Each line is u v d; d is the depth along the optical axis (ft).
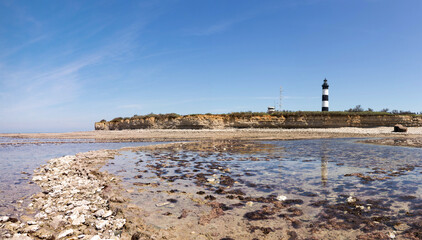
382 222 18.20
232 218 19.39
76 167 41.11
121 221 18.83
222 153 58.90
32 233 16.92
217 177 33.55
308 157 50.80
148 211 20.90
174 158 51.60
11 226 17.72
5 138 136.15
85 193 26.55
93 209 21.54
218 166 41.78
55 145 91.61
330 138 105.29
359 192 25.82
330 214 19.94
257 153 58.23
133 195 25.48
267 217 19.52
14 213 21.03
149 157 53.42
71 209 21.86
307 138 105.50
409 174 33.94
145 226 17.76
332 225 17.85
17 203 23.73
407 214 19.65
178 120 178.19
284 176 33.71
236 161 46.83
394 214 19.71
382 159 47.26
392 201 22.86
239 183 30.19
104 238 16.03
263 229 17.31
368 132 137.90
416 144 74.90
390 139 96.58
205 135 128.26
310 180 31.24
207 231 17.13
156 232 16.71
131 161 48.03
